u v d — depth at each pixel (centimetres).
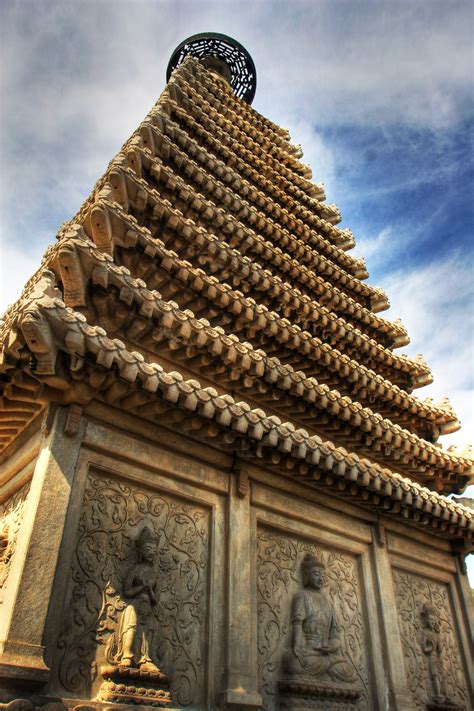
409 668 1027
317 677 865
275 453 895
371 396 1393
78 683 634
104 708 623
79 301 848
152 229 1195
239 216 1570
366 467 975
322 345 1277
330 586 983
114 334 928
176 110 1659
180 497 833
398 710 928
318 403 1083
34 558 636
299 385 1049
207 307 1151
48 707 576
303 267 1551
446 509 1101
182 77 1892
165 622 738
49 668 600
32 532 647
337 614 962
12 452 837
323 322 1438
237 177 1636
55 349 671
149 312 895
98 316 893
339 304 1625
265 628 852
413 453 1245
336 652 916
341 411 1106
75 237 822
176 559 789
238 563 838
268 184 1844
